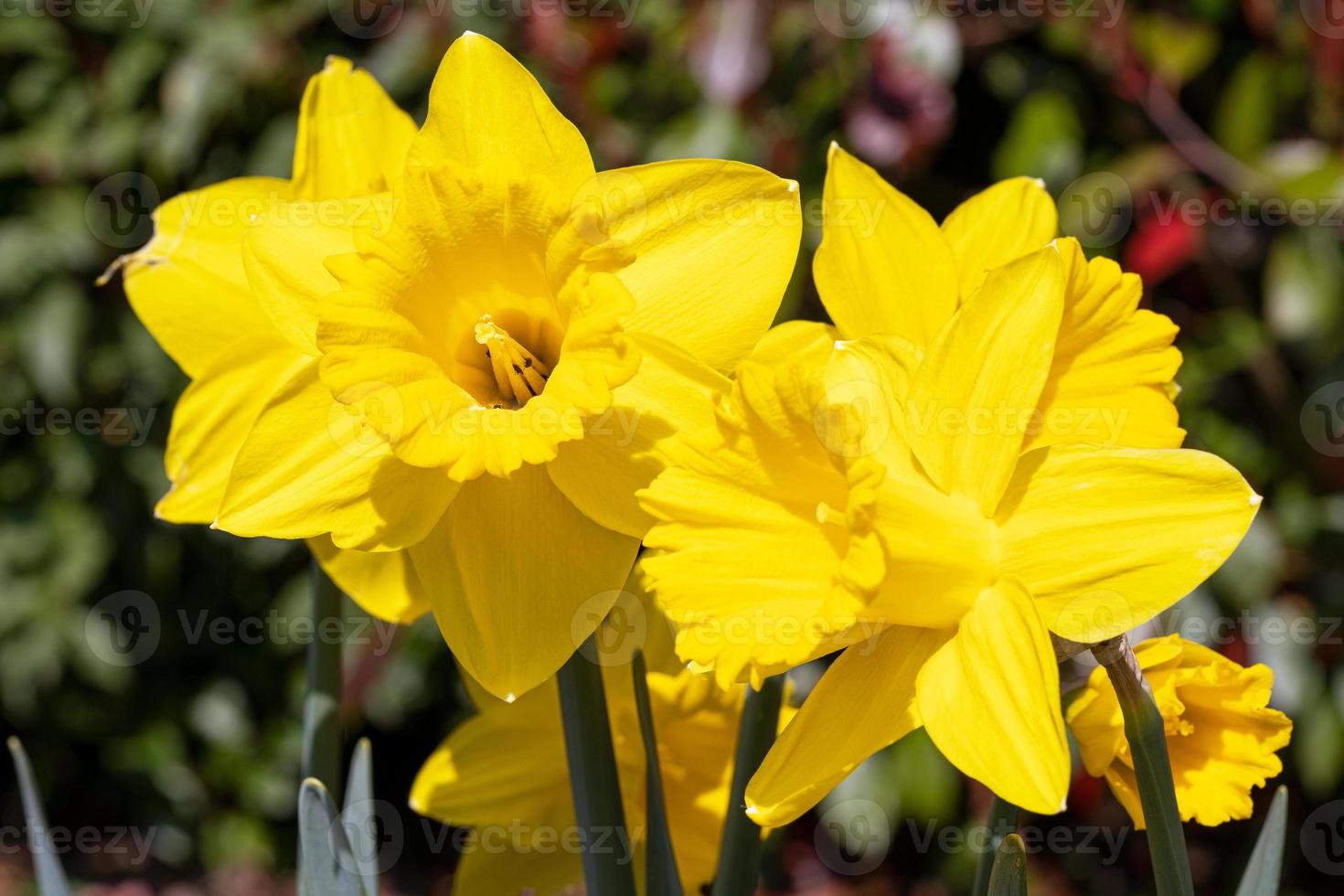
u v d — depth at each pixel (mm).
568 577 603
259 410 642
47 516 1567
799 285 1176
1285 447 1263
